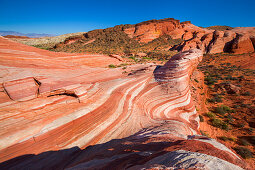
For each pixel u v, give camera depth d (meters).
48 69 11.28
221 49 62.12
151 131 6.84
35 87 7.89
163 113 11.94
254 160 9.54
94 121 7.75
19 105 6.46
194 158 2.38
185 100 14.02
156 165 2.29
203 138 4.76
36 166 4.71
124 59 39.22
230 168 2.16
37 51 13.45
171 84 14.60
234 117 14.98
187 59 16.06
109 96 10.80
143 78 16.30
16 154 4.95
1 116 5.63
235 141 11.60
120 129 7.80
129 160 3.26
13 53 10.34
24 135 5.48
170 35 106.75
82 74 14.59
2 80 7.29
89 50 74.69
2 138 5.02
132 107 10.80
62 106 7.83
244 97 18.58
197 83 25.19
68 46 96.81
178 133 6.21
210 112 16.38
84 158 4.95
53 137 6.04
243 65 38.19
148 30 106.50
